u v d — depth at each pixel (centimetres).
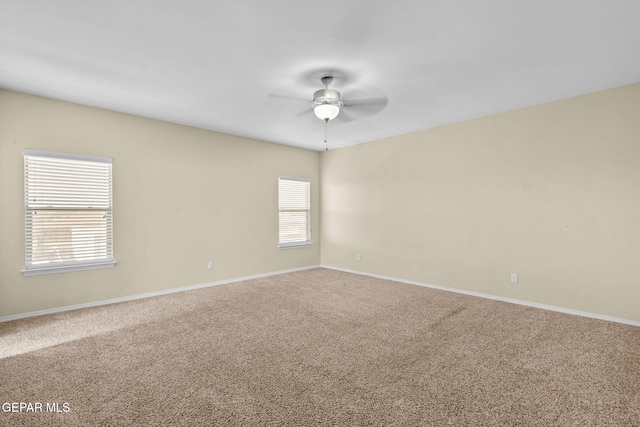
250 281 518
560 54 257
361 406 185
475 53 255
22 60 266
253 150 543
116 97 351
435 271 477
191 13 203
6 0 188
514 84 317
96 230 382
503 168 405
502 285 407
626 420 172
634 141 314
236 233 520
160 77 300
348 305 386
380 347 266
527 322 325
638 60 266
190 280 465
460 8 198
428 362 239
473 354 252
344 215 607
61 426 167
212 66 278
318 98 306
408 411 180
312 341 278
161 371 225
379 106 381
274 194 574
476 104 376
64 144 360
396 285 492
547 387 204
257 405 186
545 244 371
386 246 541
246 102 366
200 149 475
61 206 359
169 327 312
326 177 641
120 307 376
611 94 327
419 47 246
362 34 228
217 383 210
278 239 580
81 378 215
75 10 199
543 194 373
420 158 492
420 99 358
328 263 639
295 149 609
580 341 276
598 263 336
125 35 229
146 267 422
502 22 213
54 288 355
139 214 416
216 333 296
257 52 254
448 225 460
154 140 429
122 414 177
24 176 337
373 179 559
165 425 168
